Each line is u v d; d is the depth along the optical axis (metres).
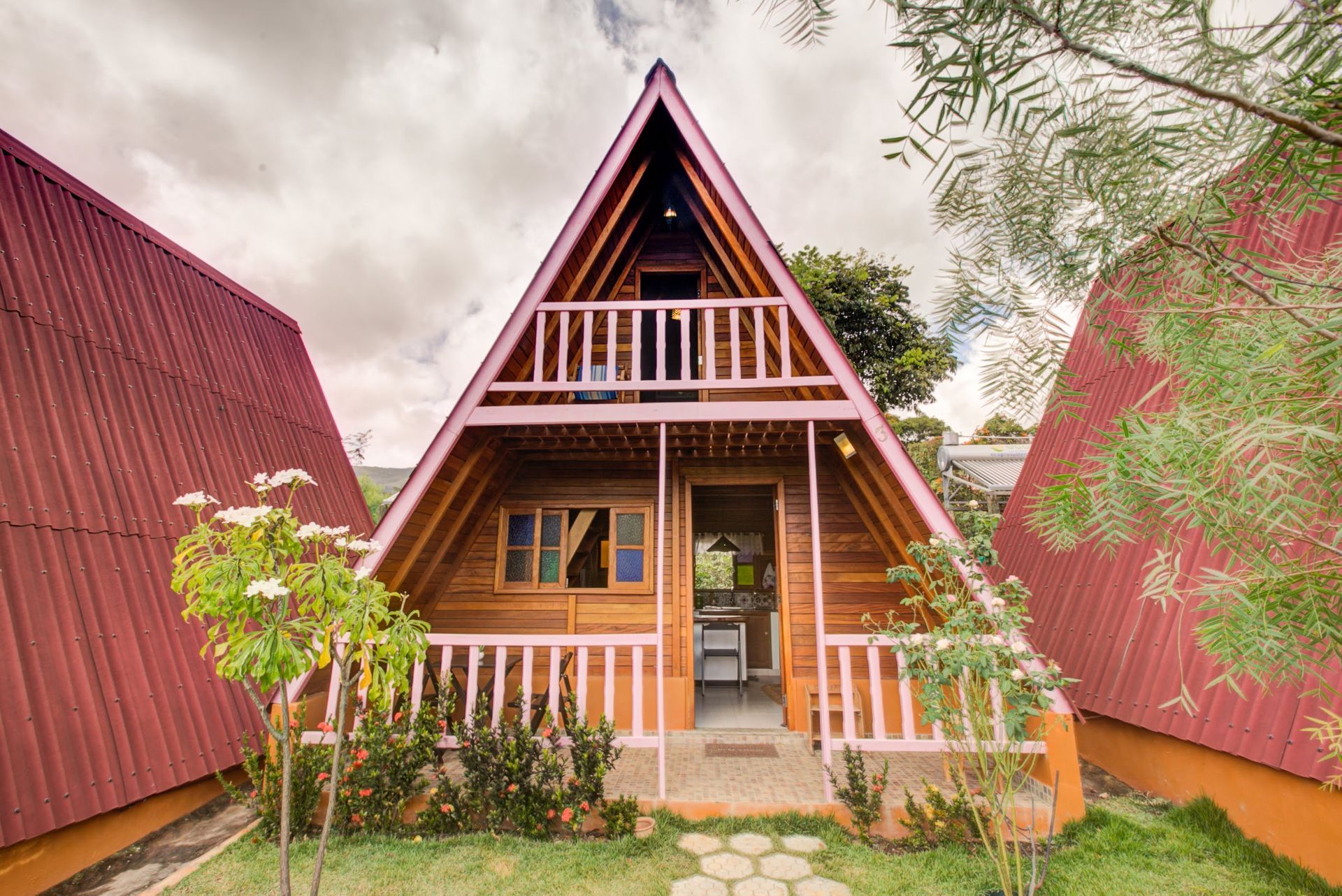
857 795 3.91
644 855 3.68
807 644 5.98
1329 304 0.87
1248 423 0.91
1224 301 1.04
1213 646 1.04
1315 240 2.96
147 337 6.15
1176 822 4.08
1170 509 1.05
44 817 3.43
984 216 1.12
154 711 4.29
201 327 7.18
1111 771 5.11
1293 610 1.01
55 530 4.23
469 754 4.09
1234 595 1.00
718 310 6.83
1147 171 0.97
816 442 5.59
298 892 3.35
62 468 4.49
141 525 4.89
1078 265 1.08
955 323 1.16
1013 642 3.33
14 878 3.36
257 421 7.36
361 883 3.41
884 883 3.36
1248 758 3.69
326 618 2.76
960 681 3.44
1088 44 0.89
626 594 6.32
